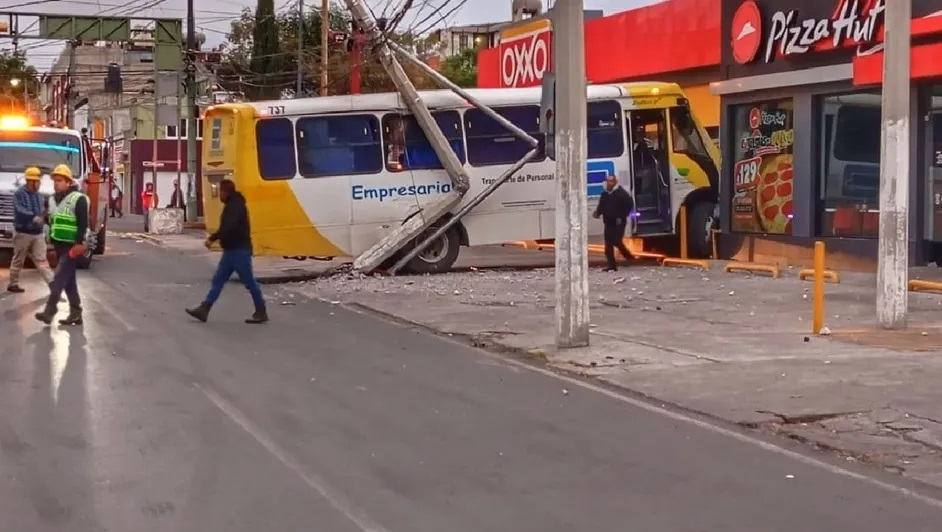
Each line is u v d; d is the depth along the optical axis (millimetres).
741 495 6965
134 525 6203
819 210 21922
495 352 12906
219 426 8727
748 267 21516
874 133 20484
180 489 6930
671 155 24188
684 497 6902
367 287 19922
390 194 22219
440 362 12109
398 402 9820
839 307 16188
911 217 19594
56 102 77062
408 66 52125
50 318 14523
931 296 17109
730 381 10656
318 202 21828
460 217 22531
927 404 9484
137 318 15430
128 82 69188
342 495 6840
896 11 13586
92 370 11180
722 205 24516
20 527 6152
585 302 12797
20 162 24203
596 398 10102
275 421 8945
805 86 21828
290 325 15055
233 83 53438
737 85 23359
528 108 23266
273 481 7145
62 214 14422
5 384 10383
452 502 6719
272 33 53000
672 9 27484
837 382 10477
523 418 9211
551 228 23328
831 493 7027
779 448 8250
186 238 37938
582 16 12602
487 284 20219
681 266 23109
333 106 21828
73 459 7648
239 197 15117
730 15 24016
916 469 7652
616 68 30125
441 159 22203
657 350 12516
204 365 11617
